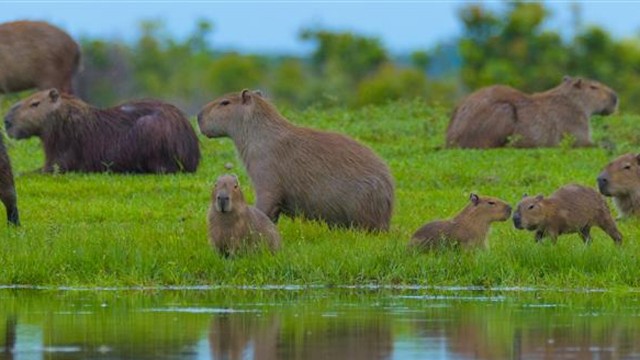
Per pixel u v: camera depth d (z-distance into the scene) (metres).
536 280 44.28
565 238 50.44
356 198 51.38
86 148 68.00
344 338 35.44
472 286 44.03
